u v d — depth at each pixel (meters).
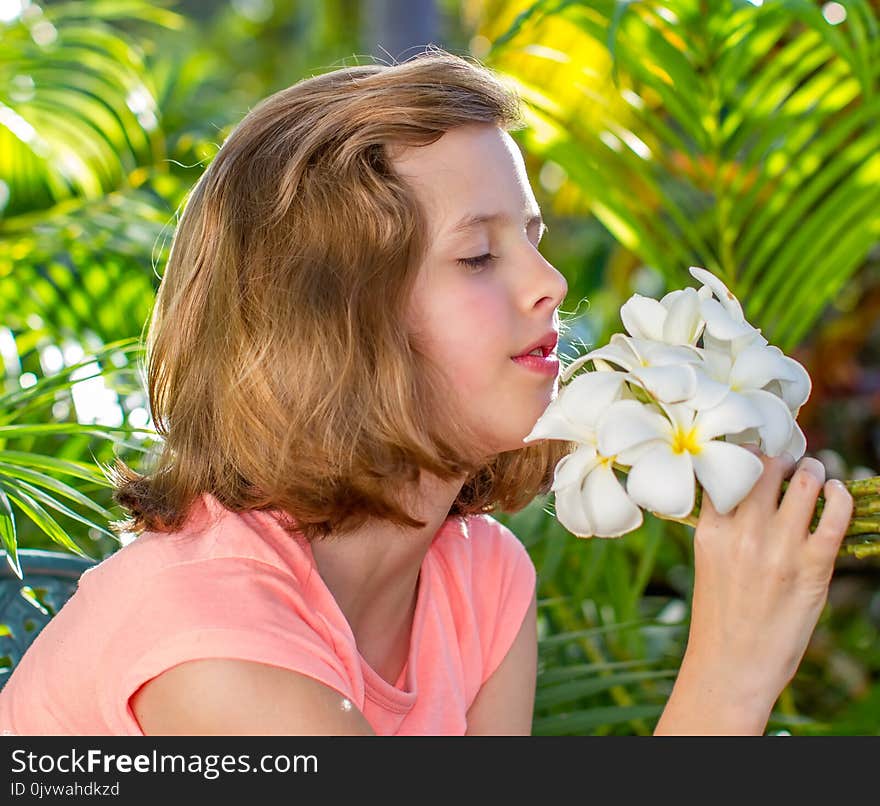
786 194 2.21
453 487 1.46
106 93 2.84
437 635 1.57
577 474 1.14
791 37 2.62
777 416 1.12
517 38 2.55
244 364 1.39
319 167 1.40
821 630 3.23
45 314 2.37
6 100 2.71
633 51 2.06
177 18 3.19
